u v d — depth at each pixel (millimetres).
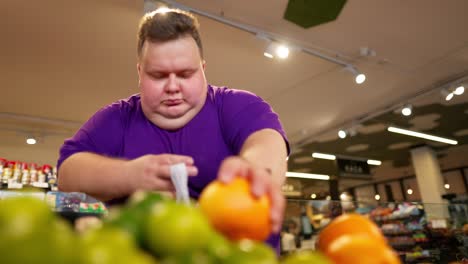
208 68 5004
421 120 7625
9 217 338
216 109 1171
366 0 3715
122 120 1231
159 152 1150
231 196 473
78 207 1208
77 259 331
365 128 7977
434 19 4102
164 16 1015
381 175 14094
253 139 922
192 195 1149
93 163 874
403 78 5578
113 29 3984
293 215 1768
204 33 4195
